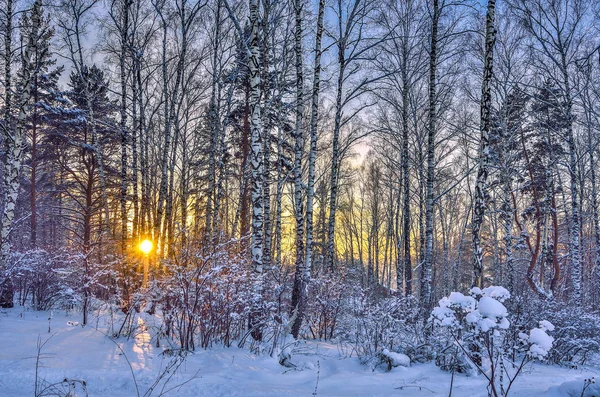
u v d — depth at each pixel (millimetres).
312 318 9820
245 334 7266
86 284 7719
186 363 5430
